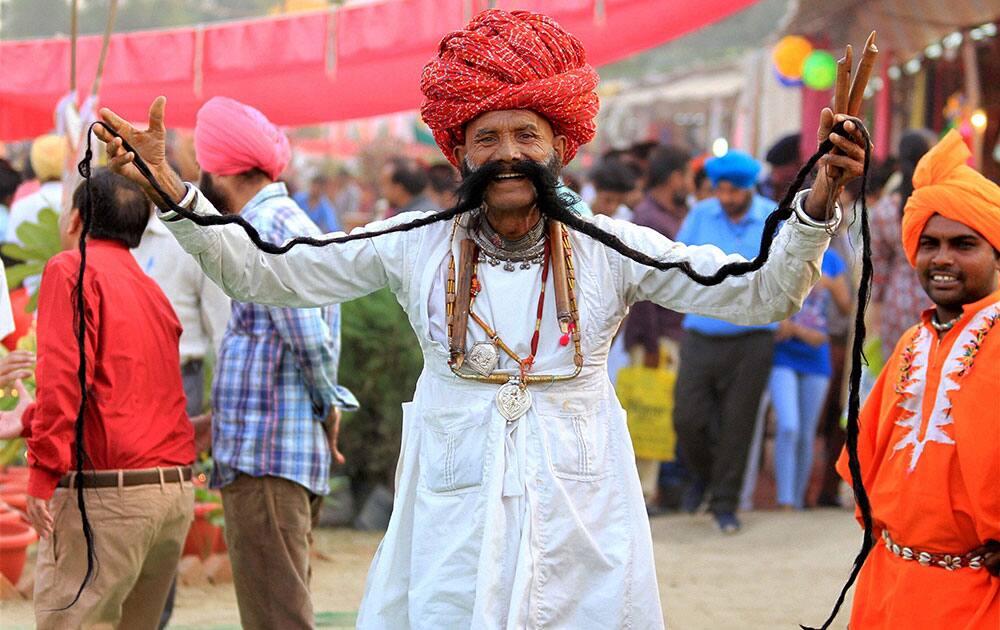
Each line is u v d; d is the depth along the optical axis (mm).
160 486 5098
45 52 10805
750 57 19328
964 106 13250
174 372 5250
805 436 10617
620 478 3811
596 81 3812
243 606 5539
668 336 11219
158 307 5203
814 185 3457
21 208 9609
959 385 4359
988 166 13086
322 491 5562
